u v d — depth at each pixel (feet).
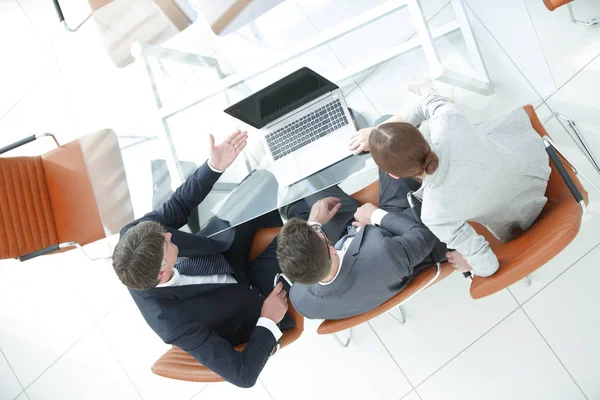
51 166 7.48
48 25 9.77
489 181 4.21
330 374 7.66
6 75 10.11
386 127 4.00
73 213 7.37
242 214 5.73
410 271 4.78
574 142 6.86
